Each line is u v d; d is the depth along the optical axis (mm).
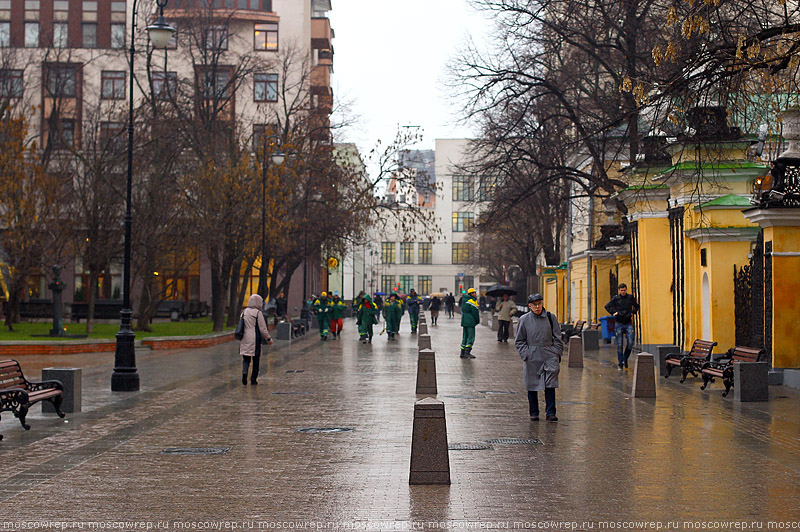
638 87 14523
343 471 9789
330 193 47875
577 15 28031
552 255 49531
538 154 34938
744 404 15883
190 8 55094
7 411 14039
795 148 18812
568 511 7855
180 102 46188
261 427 13258
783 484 9031
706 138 17391
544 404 15961
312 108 50594
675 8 13141
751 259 19797
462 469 9844
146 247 37656
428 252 138125
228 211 38688
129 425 13555
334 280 100312
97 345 29625
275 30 69250
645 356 17109
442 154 137500
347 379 21281
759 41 13109
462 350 28594
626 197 26609
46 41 52656
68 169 40281
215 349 33031
